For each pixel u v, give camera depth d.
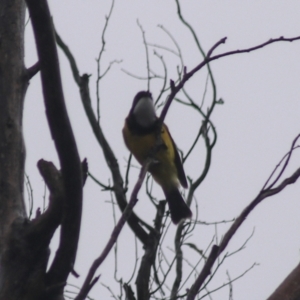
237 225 5.78
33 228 6.38
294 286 5.70
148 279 7.59
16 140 7.33
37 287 6.25
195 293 5.39
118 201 9.06
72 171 6.16
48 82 6.05
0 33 7.88
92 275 5.06
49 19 6.04
